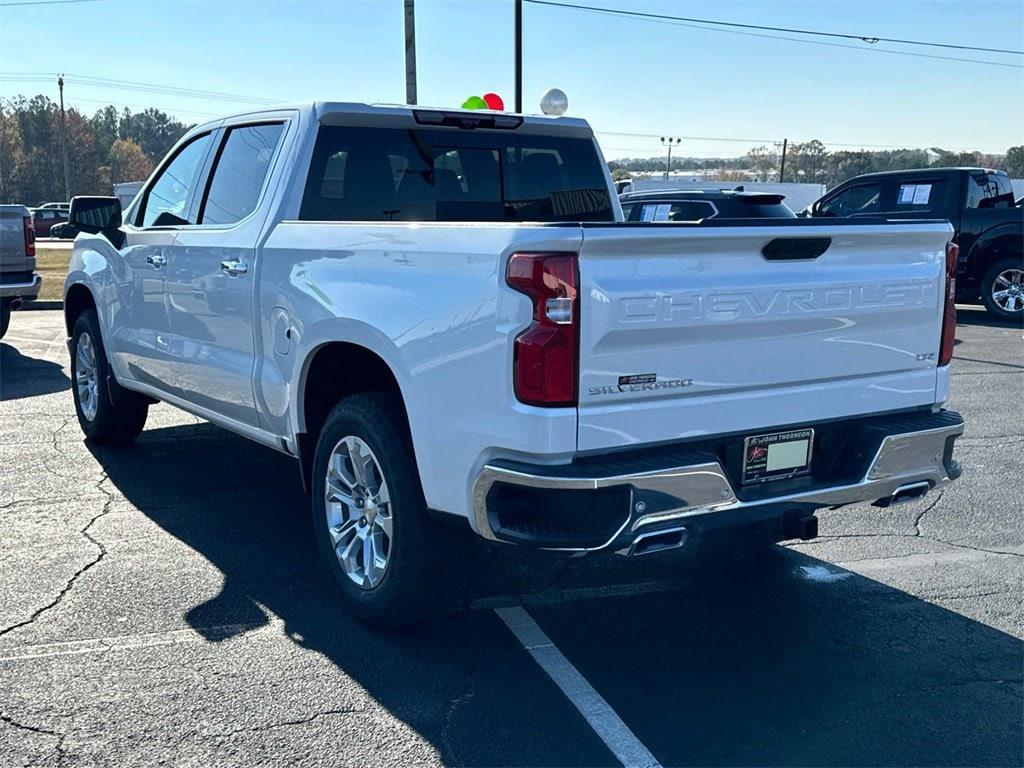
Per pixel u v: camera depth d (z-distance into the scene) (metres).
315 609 4.18
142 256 5.70
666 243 3.28
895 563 4.84
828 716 3.37
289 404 4.38
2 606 4.13
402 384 3.63
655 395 3.35
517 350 3.19
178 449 6.78
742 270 3.48
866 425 3.91
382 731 3.22
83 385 6.88
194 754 3.07
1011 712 3.40
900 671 3.70
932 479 4.02
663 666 3.72
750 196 12.27
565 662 3.74
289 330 4.30
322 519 4.20
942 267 4.05
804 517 3.71
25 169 109.31
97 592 4.30
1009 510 5.70
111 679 3.53
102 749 3.08
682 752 3.14
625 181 26.81
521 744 3.17
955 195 14.41
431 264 3.53
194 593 4.32
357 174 4.82
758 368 3.58
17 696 3.40
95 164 119.56
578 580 4.60
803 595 4.43
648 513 3.26
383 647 3.84
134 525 5.20
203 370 5.11
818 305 3.67
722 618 4.17
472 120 5.14
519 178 5.41
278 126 4.88
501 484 3.30
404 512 3.72
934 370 4.12
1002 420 7.99
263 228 4.61
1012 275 14.12
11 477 6.05
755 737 3.23
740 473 3.65
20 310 15.31
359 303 3.84
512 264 3.20
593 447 3.24
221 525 5.21
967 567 4.79
